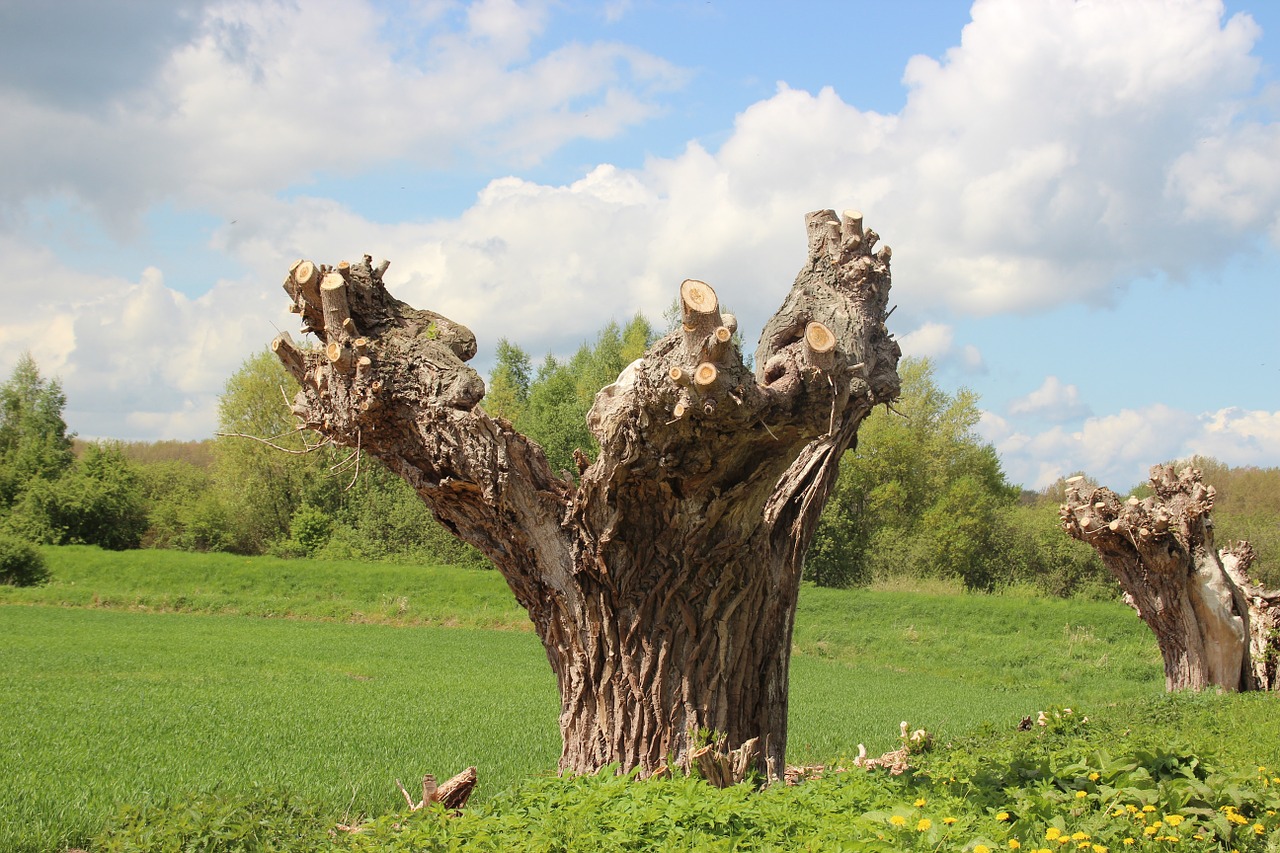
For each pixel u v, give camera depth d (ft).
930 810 21.86
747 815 21.20
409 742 46.60
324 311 26.02
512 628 121.39
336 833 25.84
